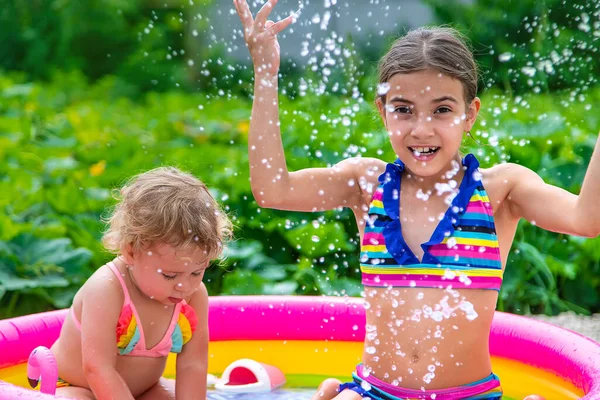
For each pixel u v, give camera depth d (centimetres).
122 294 268
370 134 558
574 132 578
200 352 288
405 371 266
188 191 267
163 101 1098
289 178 282
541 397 286
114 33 1366
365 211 291
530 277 524
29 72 1330
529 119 625
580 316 510
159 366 284
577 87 777
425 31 281
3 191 557
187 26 1339
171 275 260
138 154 666
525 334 333
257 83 273
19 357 324
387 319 270
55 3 1356
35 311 486
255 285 479
